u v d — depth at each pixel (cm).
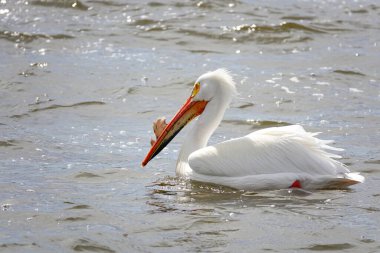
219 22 2448
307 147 1188
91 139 1475
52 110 1669
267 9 2658
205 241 967
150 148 1411
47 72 1950
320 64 2098
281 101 1770
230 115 1661
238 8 2633
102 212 1071
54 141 1452
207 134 1306
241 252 932
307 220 1043
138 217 1052
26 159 1338
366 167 1305
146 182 1227
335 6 2803
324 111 1702
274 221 1038
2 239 962
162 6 2605
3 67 1972
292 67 2061
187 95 1819
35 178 1234
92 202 1116
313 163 1170
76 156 1364
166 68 2017
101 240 965
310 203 1114
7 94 1770
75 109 1684
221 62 2089
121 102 1748
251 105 1738
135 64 2048
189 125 1611
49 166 1301
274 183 1167
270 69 2036
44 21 2409
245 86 1877
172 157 1388
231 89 1307
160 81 1906
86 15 2500
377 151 1405
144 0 2662
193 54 2159
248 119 1628
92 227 1011
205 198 1141
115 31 2342
